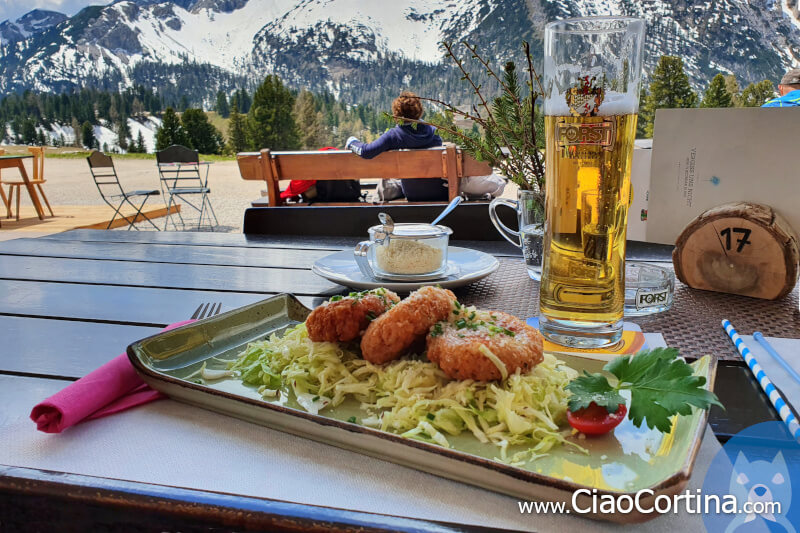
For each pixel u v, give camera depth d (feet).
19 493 1.51
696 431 1.58
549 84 2.31
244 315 2.88
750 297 3.24
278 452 1.75
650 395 1.69
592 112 2.23
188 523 1.41
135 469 1.67
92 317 3.25
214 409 2.02
